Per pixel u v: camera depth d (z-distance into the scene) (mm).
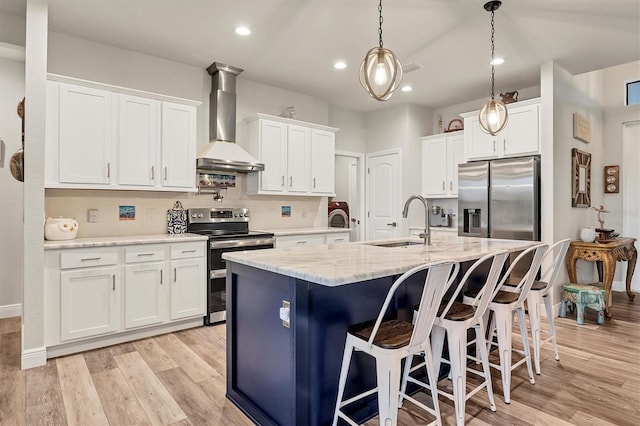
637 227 4941
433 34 3281
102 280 2955
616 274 5160
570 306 4121
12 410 2078
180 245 3373
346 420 1740
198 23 3123
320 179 4879
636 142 4945
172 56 3795
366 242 3002
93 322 2914
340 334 1909
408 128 5418
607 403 2182
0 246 3695
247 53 3725
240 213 4363
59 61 3295
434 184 5398
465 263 2549
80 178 3092
